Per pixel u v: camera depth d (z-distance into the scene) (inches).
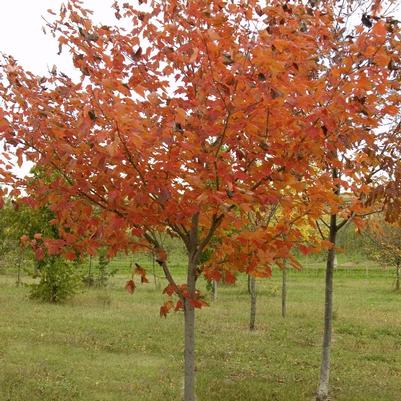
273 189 128.6
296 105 112.6
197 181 111.4
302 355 335.0
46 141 130.6
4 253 758.5
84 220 139.5
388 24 117.3
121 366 285.4
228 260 144.0
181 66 138.3
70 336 359.3
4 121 123.0
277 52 114.3
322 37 157.2
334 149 130.7
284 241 134.3
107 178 129.0
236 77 108.5
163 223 140.4
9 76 131.4
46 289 571.5
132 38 143.2
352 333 428.1
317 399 239.6
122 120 104.7
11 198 150.9
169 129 115.6
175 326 415.5
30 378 252.7
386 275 1198.9
